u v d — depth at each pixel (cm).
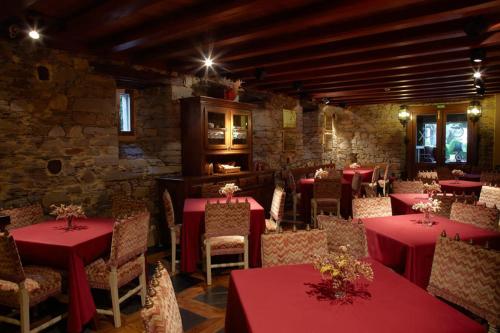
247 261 353
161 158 511
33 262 271
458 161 924
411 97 829
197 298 323
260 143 687
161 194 482
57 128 382
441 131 936
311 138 891
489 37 371
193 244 372
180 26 313
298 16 302
